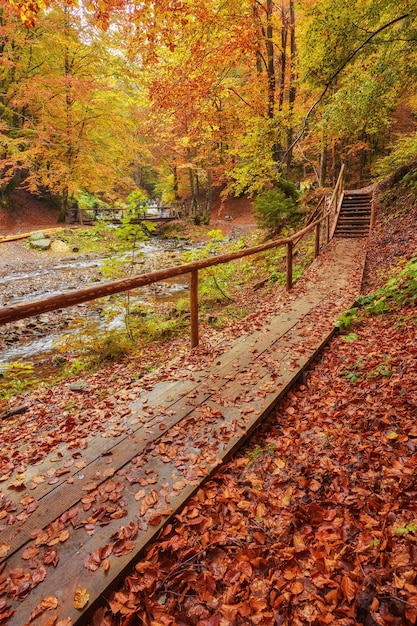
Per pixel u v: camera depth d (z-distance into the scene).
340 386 3.54
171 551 1.92
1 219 20.67
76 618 1.54
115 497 2.18
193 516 2.10
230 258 4.79
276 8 13.36
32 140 17.12
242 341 4.62
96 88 16.53
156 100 9.96
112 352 5.76
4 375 5.52
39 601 1.61
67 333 7.52
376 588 1.55
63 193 22.55
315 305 6.00
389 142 21.84
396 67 5.68
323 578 1.65
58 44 16.92
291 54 12.94
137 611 1.63
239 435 2.74
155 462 2.49
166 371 3.92
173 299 9.88
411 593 1.49
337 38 5.70
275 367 3.84
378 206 13.14
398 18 5.54
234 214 29.47
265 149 9.16
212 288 8.80
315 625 1.49
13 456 2.78
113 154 21.48
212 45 9.36
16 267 14.16
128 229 5.83
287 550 1.85
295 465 2.55
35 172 18.30
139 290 10.93
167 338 6.37
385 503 2.03
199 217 25.23
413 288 5.15
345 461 2.46
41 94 15.58
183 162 24.83
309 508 2.12
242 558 1.84
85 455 2.58
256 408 3.09
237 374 3.72
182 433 2.79
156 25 5.40
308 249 10.64
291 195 12.91
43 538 1.90
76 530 1.97
